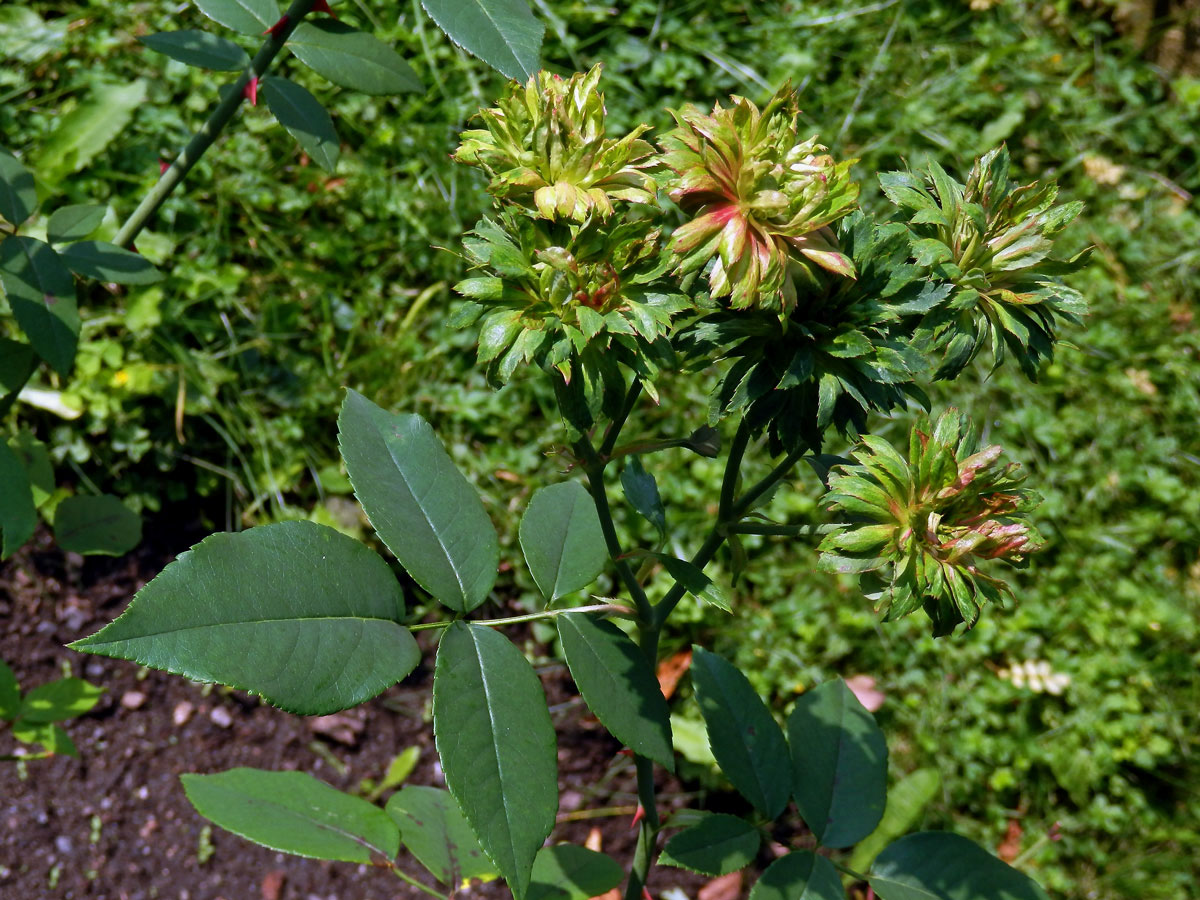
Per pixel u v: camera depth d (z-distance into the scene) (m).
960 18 4.37
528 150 1.15
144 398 3.12
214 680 1.05
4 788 2.67
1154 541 3.53
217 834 2.73
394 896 2.71
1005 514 1.28
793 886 1.51
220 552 1.10
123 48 3.56
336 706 1.12
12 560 2.94
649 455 3.32
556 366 1.11
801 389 1.28
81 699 2.17
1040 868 2.94
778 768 1.63
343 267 3.48
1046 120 4.28
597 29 4.03
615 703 1.32
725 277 1.13
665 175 1.21
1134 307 3.90
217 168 3.43
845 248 1.25
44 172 3.20
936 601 1.26
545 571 1.46
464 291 1.15
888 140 4.01
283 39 1.61
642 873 1.71
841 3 4.27
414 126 3.61
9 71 3.45
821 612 3.16
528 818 1.15
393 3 3.76
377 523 1.27
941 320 1.29
